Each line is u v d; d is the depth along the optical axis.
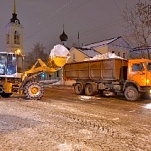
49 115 8.99
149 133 6.42
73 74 19.33
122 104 12.69
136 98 14.32
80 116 8.82
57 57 15.12
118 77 15.86
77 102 13.41
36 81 15.14
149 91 14.24
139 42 25.47
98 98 15.81
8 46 52.56
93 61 17.42
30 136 6.03
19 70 15.38
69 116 8.80
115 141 5.63
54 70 15.79
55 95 18.14
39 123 7.57
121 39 47.03
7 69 15.05
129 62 14.92
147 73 14.19
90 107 11.30
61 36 60.19
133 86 14.55
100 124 7.46
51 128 6.90
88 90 17.75
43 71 15.52
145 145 5.34
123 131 6.61
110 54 24.11
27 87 14.60
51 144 5.36
